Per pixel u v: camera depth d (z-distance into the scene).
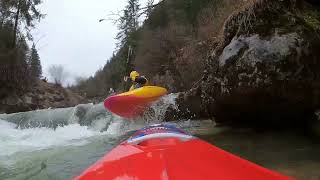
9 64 30.91
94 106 10.66
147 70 27.33
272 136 6.10
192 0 23.12
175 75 21.67
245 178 2.28
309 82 5.62
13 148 7.18
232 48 6.29
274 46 5.73
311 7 6.13
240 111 6.66
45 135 8.88
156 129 4.50
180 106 9.79
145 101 8.99
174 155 2.73
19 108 30.62
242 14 6.35
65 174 4.70
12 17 32.06
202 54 15.81
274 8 5.97
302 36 5.64
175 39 25.25
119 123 9.66
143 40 27.30
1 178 4.73
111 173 2.43
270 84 5.76
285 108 6.07
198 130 7.48
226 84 6.41
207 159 2.72
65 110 11.02
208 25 16.66
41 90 39.53
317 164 4.23
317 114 6.04
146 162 2.54
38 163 5.54
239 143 5.79
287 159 4.56
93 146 6.86
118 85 42.53
